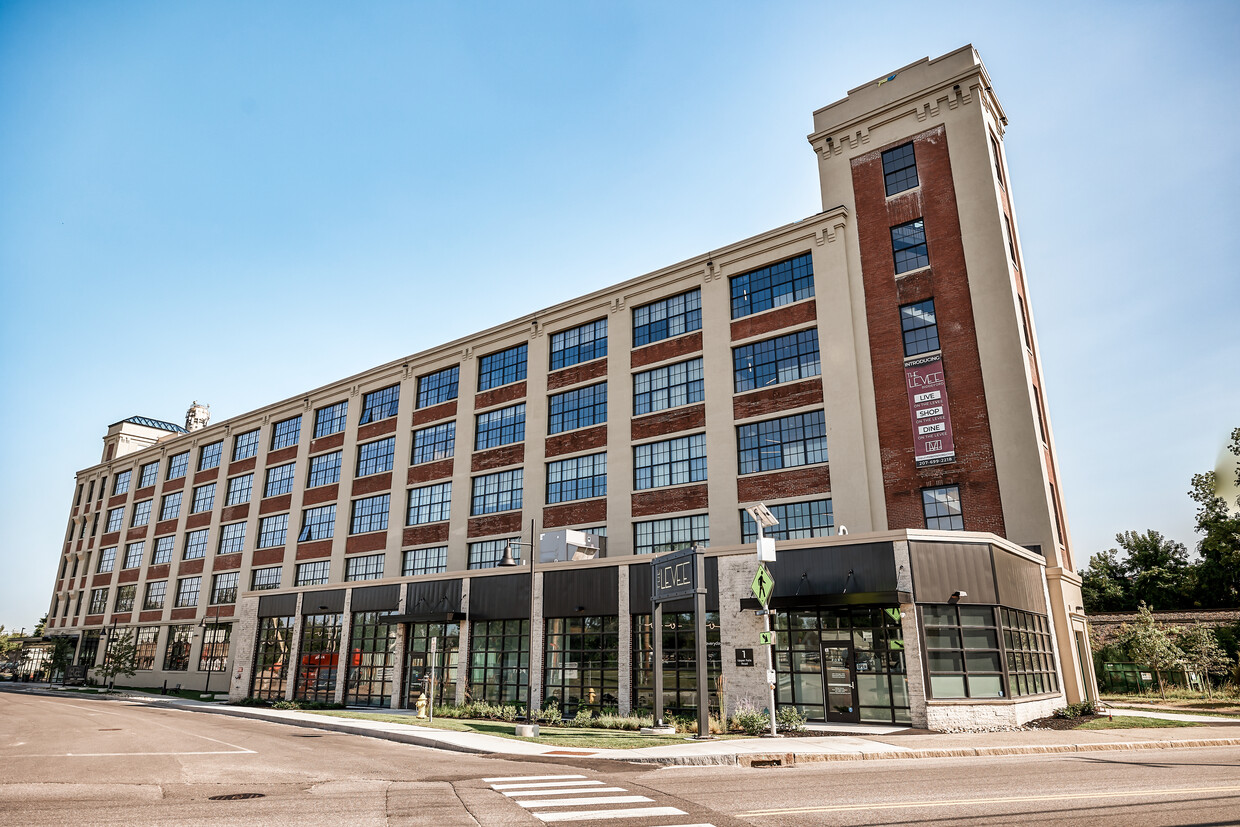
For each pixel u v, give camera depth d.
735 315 33.06
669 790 11.07
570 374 37.66
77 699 44.41
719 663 24.27
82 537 69.19
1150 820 8.34
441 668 31.69
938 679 20.27
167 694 48.16
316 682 36.16
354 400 47.66
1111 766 13.27
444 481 41.03
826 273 30.72
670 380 34.16
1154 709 27.11
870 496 27.73
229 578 51.38
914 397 27.83
